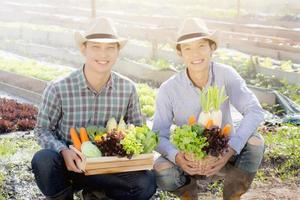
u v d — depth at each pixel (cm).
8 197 354
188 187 304
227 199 312
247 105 302
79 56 1095
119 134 279
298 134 524
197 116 306
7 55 1188
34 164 280
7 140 509
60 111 297
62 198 287
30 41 1405
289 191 381
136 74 958
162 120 308
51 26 1569
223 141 278
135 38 1338
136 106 310
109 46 286
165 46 1182
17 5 1983
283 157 446
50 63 1102
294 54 1107
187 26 297
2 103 682
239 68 977
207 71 304
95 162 274
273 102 720
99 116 301
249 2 2039
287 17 1706
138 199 290
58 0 2150
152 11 1966
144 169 287
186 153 281
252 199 363
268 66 982
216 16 1725
